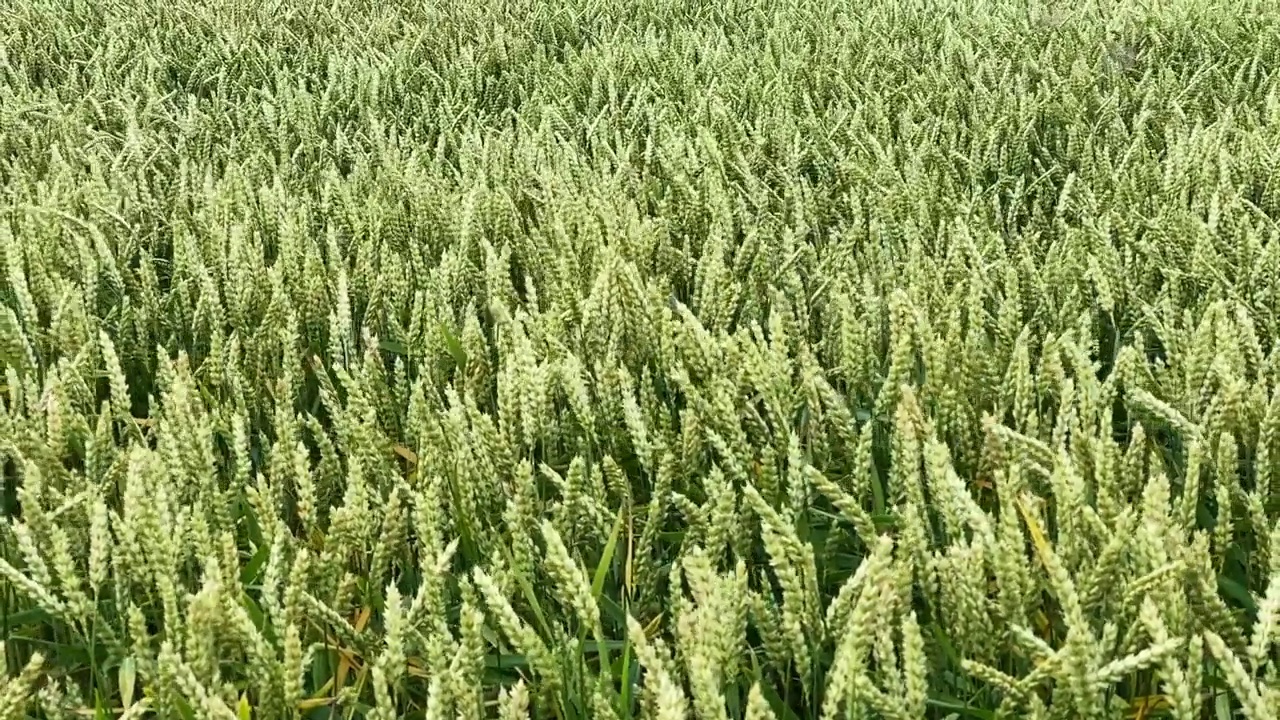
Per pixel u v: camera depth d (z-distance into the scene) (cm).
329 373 286
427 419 206
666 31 715
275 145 497
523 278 344
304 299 293
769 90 519
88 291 298
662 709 120
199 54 659
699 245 349
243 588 179
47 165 460
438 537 167
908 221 326
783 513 184
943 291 269
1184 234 315
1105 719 146
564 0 759
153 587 193
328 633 187
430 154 495
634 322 253
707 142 399
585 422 211
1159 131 469
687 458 211
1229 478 184
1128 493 190
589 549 207
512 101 568
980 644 159
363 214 361
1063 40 606
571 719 156
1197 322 273
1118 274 281
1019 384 207
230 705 155
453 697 154
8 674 190
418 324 269
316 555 198
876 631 143
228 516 195
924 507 180
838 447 229
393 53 638
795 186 363
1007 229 357
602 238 324
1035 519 162
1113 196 366
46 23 732
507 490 203
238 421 204
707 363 228
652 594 192
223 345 264
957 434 212
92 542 167
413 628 163
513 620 147
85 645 189
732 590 152
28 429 209
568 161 418
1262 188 383
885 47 602
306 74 618
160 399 286
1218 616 153
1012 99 475
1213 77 521
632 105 547
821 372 211
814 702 161
